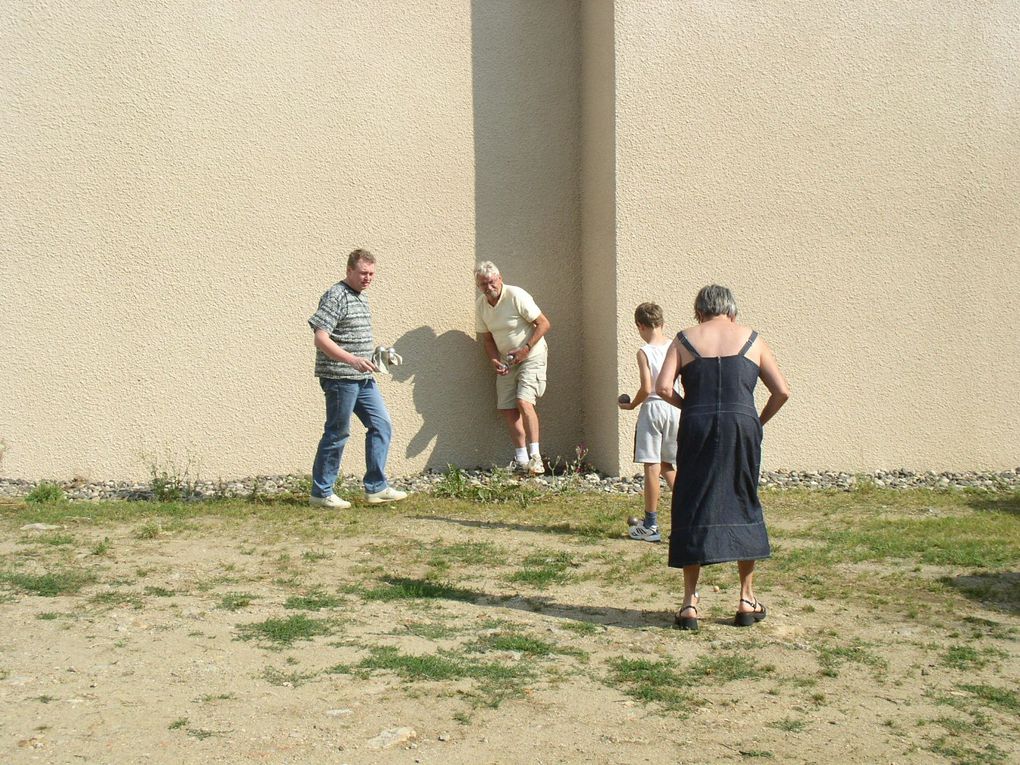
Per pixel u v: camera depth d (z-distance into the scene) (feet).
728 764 12.91
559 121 36.19
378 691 14.83
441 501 30.50
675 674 15.94
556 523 27.35
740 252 34.37
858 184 35.14
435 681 15.29
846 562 23.13
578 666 16.19
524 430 35.22
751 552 17.80
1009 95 36.06
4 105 32.17
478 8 35.37
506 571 22.16
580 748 13.23
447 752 12.98
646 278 33.63
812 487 33.45
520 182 35.83
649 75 33.55
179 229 33.22
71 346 32.68
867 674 16.20
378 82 34.55
